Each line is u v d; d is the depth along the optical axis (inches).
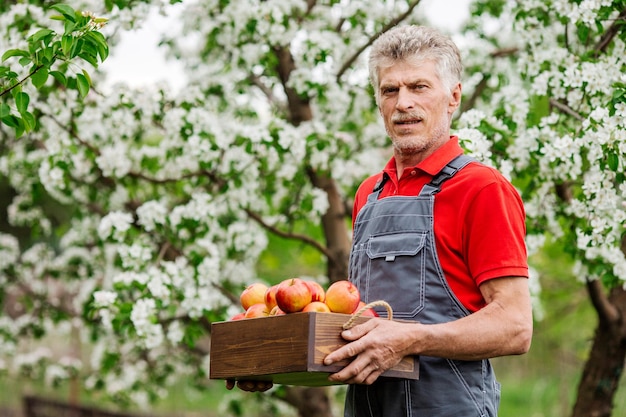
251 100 220.2
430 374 98.0
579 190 179.3
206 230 196.5
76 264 244.8
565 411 373.4
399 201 103.3
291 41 197.6
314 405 224.8
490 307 94.8
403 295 99.4
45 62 120.8
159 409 389.7
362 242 105.9
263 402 259.6
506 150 155.2
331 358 89.8
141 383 256.7
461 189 99.5
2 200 503.8
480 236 97.2
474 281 98.3
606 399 191.0
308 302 94.4
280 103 223.5
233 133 186.9
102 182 222.2
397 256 100.7
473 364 99.2
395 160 110.1
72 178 219.1
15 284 250.7
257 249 216.4
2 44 173.6
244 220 216.1
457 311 97.9
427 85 103.0
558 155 144.5
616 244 155.5
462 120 156.1
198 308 185.9
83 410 327.6
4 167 228.5
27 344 305.3
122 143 201.5
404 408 98.1
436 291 98.5
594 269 160.4
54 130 191.3
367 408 101.7
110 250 224.4
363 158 209.9
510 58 219.8
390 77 103.8
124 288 180.7
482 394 99.0
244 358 97.0
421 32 104.7
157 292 179.9
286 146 186.2
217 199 201.3
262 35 190.2
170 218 189.9
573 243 166.9
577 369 437.1
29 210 247.6
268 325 94.7
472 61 216.7
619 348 188.9
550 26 168.4
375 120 223.3
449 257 99.0
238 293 228.8
